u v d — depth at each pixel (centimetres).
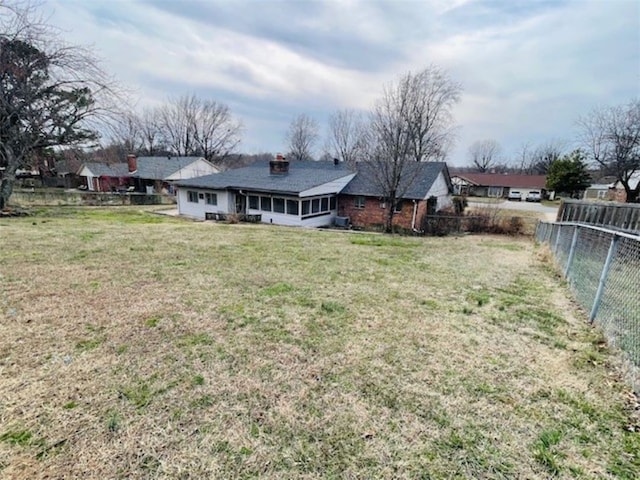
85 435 182
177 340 297
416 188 1641
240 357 272
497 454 179
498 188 4134
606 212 1148
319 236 1034
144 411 204
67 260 572
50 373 239
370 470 167
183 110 4100
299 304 398
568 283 509
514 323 359
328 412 209
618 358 277
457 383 244
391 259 687
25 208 1593
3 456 166
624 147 2031
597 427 201
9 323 319
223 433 188
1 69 1250
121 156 3966
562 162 3512
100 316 344
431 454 178
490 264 669
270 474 162
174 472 161
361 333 325
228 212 1789
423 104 1925
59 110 1391
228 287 453
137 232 940
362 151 2172
